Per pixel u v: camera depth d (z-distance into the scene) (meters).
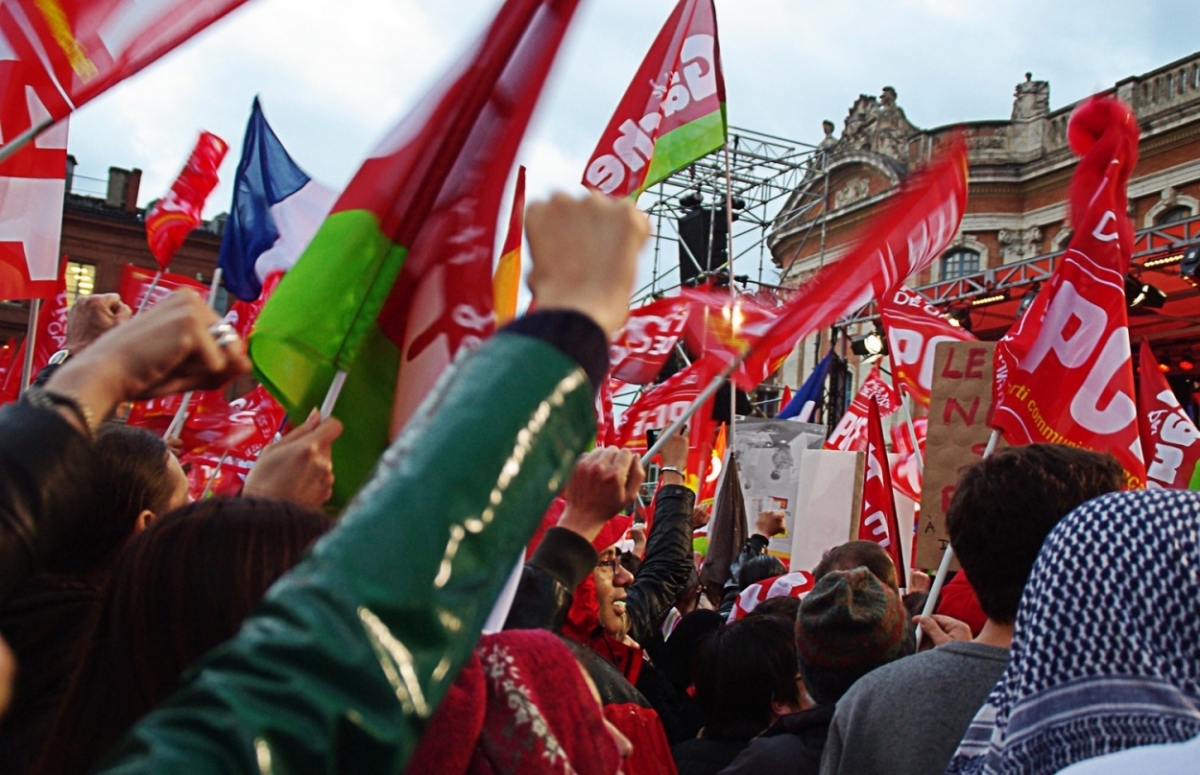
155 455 1.63
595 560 1.87
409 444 0.67
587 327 0.75
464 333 1.47
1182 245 11.69
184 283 4.50
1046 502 1.75
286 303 1.53
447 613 0.61
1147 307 12.50
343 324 1.52
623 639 2.63
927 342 5.51
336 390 1.51
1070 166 19.86
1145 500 1.21
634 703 2.12
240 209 3.87
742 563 4.68
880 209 3.17
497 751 1.12
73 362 0.95
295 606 0.60
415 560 0.61
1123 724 1.10
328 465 1.45
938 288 14.98
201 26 1.70
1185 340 14.44
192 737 0.55
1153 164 18.55
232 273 3.86
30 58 1.71
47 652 1.39
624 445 5.54
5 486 0.85
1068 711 1.14
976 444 3.53
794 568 4.91
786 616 2.92
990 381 3.56
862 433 7.38
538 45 1.42
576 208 0.83
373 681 0.58
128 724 1.04
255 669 0.58
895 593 2.35
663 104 4.01
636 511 7.50
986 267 20.89
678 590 2.97
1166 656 1.13
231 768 0.54
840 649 2.26
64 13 1.71
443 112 1.47
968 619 2.79
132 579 1.09
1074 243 3.12
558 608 1.77
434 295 1.49
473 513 0.64
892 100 22.16
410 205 1.50
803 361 22.92
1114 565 1.17
